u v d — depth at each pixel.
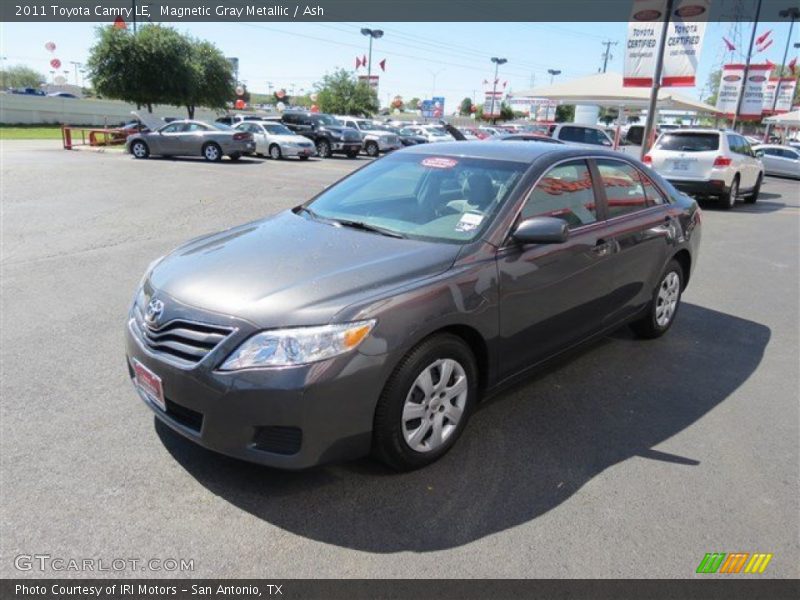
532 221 3.37
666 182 5.24
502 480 3.09
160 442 3.31
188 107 38.34
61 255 7.41
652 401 4.05
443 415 3.17
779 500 3.01
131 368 3.21
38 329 4.93
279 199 12.44
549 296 3.68
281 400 2.61
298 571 2.46
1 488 2.88
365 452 2.88
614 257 4.23
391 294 2.84
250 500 2.86
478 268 3.22
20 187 12.66
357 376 2.70
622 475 3.18
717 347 5.11
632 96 18.25
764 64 29.52
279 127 25.28
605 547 2.64
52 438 3.31
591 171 4.26
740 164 14.09
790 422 3.83
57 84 91.56
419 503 2.88
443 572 2.47
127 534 2.62
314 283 2.87
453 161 4.08
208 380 2.68
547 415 3.80
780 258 8.90
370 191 4.11
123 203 11.25
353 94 53.44
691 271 5.51
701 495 3.03
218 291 2.88
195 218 10.09
